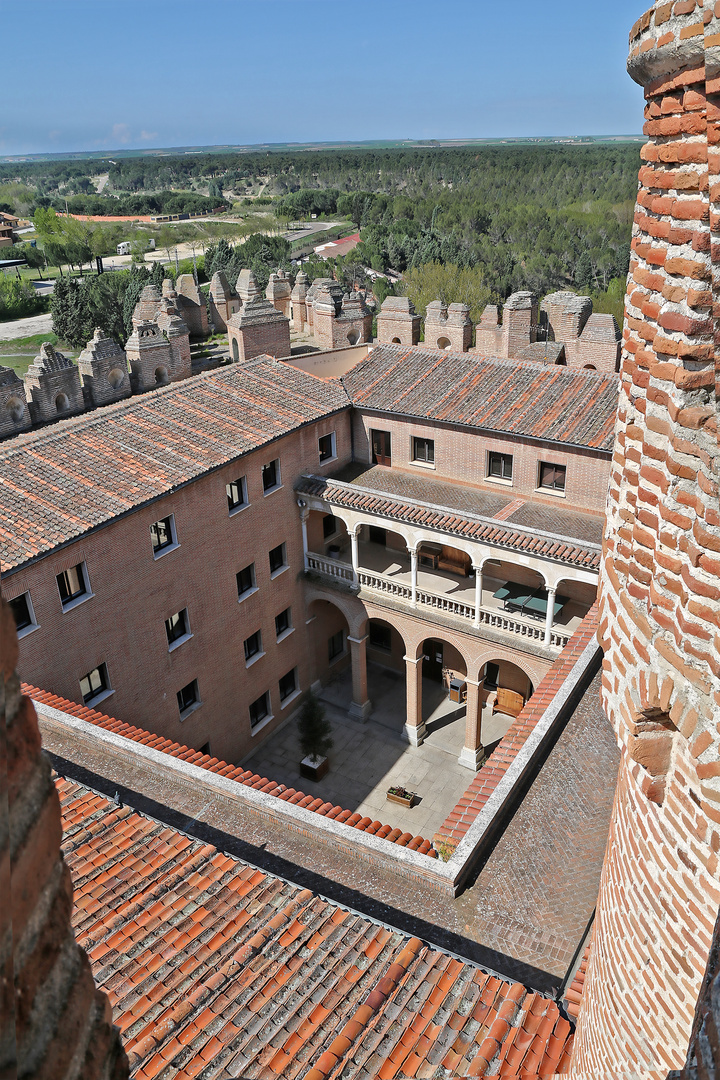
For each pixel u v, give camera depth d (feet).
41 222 522.47
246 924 37.37
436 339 124.57
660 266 15.30
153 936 36.45
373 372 113.19
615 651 18.99
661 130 14.62
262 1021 31.94
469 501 101.30
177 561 87.40
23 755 5.83
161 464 85.35
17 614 71.87
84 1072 6.65
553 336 120.16
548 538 87.15
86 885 39.73
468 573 109.50
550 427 94.48
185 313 146.92
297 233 603.67
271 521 101.04
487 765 56.08
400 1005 32.89
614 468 18.97
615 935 21.67
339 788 102.63
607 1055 22.95
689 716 15.65
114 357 102.89
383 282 329.93
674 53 13.21
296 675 114.73
